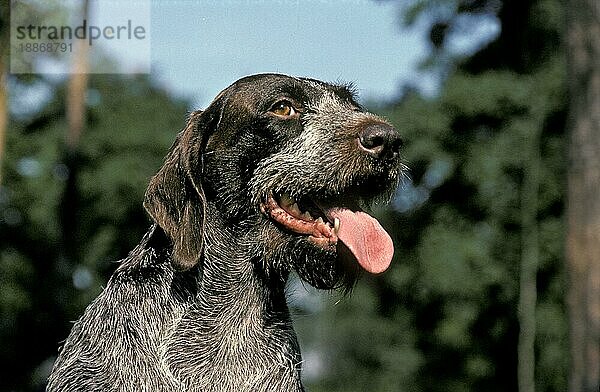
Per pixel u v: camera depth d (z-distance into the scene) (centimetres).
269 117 567
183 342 532
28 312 3234
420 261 2766
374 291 3119
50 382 546
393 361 3033
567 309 1052
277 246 559
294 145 566
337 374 3584
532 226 2716
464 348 2889
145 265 542
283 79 580
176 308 536
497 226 2773
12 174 3259
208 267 552
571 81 1056
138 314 530
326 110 577
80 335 546
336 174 562
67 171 3172
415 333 3008
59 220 3172
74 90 2730
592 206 1030
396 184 578
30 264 3256
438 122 2753
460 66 2889
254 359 545
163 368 523
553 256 2694
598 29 1034
